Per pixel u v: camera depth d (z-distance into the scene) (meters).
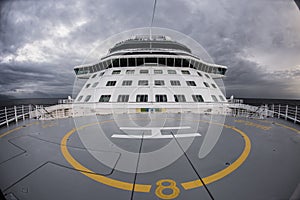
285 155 5.55
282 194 3.39
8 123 11.84
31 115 15.18
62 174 4.25
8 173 4.30
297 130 9.51
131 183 3.82
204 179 3.98
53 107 19.61
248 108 19.33
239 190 3.54
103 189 3.60
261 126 10.56
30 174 4.25
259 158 5.27
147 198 3.30
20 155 5.57
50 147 6.42
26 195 3.40
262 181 3.90
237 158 5.25
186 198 3.29
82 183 3.83
